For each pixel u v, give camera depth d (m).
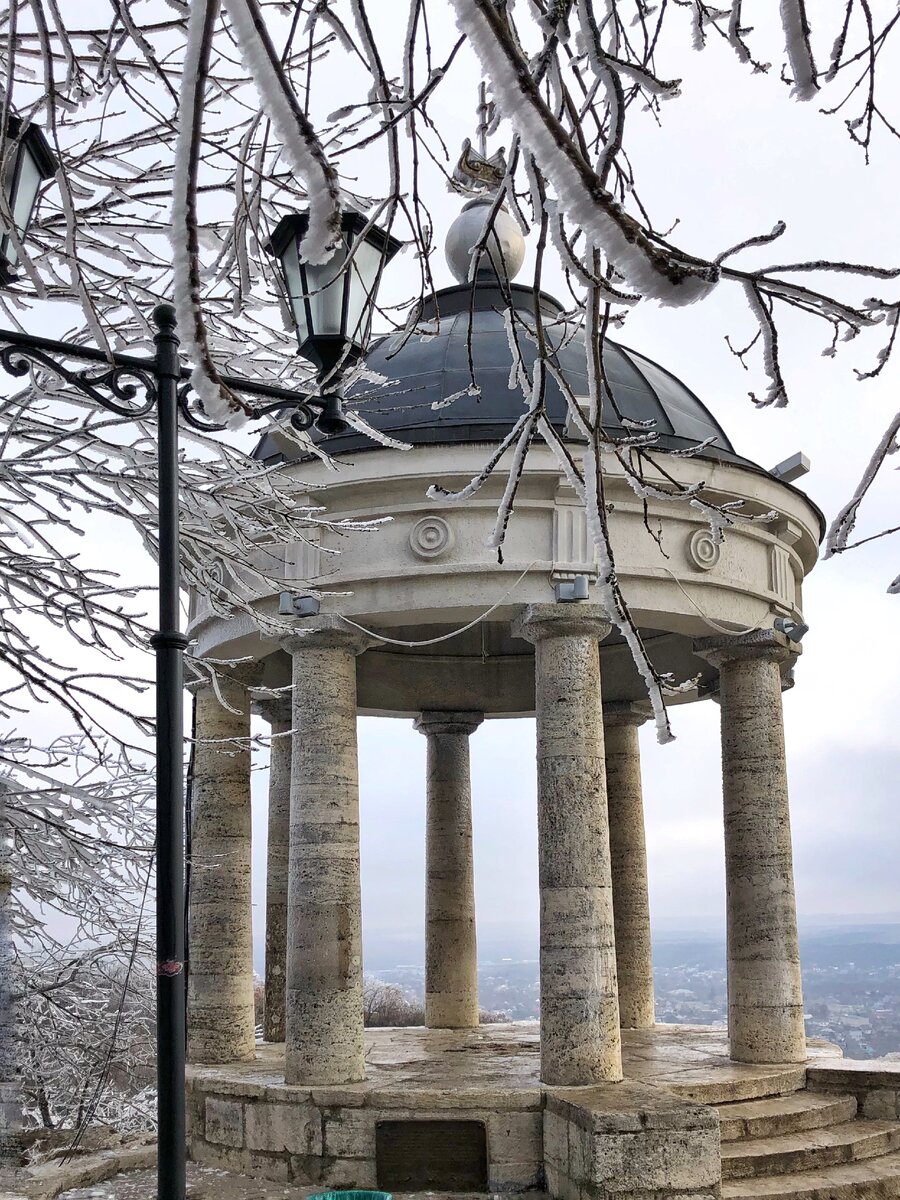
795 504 19.06
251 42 2.46
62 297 9.72
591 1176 13.12
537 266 3.58
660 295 2.50
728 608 17.94
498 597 16.66
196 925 19.02
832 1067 16.91
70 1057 15.06
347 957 16.38
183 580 13.01
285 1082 16.06
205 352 3.14
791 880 18.19
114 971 15.31
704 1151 13.20
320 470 17.20
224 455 11.35
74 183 9.20
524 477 16.72
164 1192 6.17
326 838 16.73
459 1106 15.02
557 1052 15.45
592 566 16.73
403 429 17.16
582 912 15.86
